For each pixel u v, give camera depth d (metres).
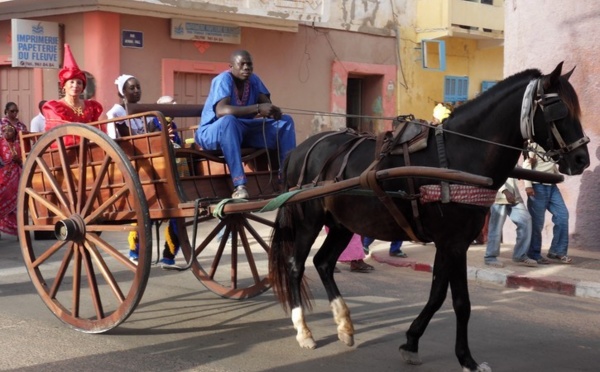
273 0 15.17
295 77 16.73
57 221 6.48
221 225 7.50
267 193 6.94
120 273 8.80
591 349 6.11
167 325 6.64
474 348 6.09
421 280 8.80
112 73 14.09
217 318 6.89
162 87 14.79
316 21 15.98
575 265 9.35
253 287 7.55
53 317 6.85
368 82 18.67
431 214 5.39
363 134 6.15
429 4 18.73
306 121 17.02
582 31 10.27
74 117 7.40
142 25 14.45
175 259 9.71
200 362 5.63
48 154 6.82
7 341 6.08
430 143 5.52
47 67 14.20
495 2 19.78
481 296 8.11
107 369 5.44
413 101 19.06
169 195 6.20
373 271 9.30
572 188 10.43
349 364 5.65
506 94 5.33
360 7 17.80
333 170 6.00
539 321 7.00
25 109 15.55
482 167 5.36
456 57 19.83
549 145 5.24
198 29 15.08
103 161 6.28
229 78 6.76
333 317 6.89
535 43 10.80
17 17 15.21
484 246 10.84
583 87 10.28
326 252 6.50
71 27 14.37
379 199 5.47
